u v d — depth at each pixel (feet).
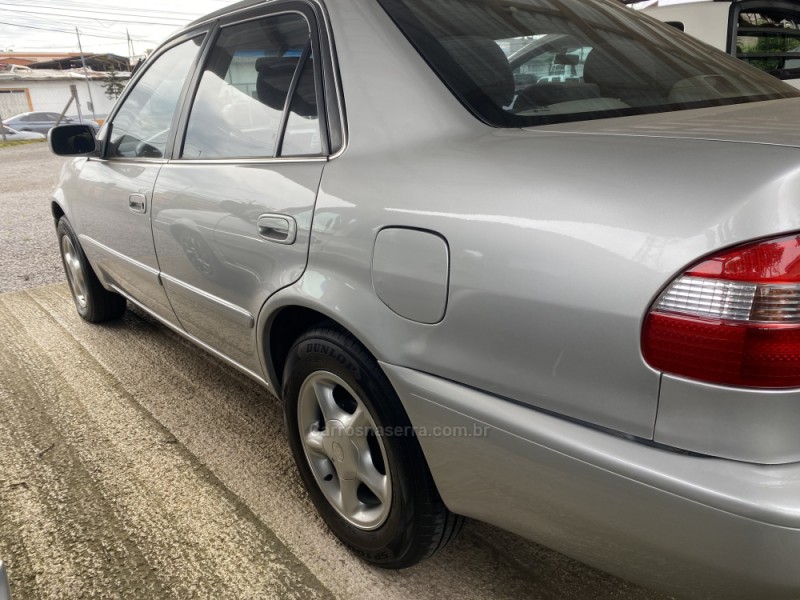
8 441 8.70
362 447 5.83
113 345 11.93
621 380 3.75
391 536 5.65
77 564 6.38
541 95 5.30
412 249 4.69
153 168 8.46
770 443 3.45
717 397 3.47
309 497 7.07
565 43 6.04
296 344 6.07
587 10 6.90
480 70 5.36
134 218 8.95
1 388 10.29
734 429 3.48
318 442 6.29
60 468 8.02
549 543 4.54
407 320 4.83
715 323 3.42
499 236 4.17
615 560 4.12
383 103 5.42
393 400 5.24
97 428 8.96
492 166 4.43
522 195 4.14
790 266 3.35
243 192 6.51
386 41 5.57
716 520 3.46
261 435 8.68
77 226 11.53
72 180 11.46
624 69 6.01
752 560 3.42
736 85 6.44
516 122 4.97
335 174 5.50
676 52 6.78
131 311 13.91
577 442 3.93
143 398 9.82
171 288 8.47
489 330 4.28
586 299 3.78
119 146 9.87
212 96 7.60
